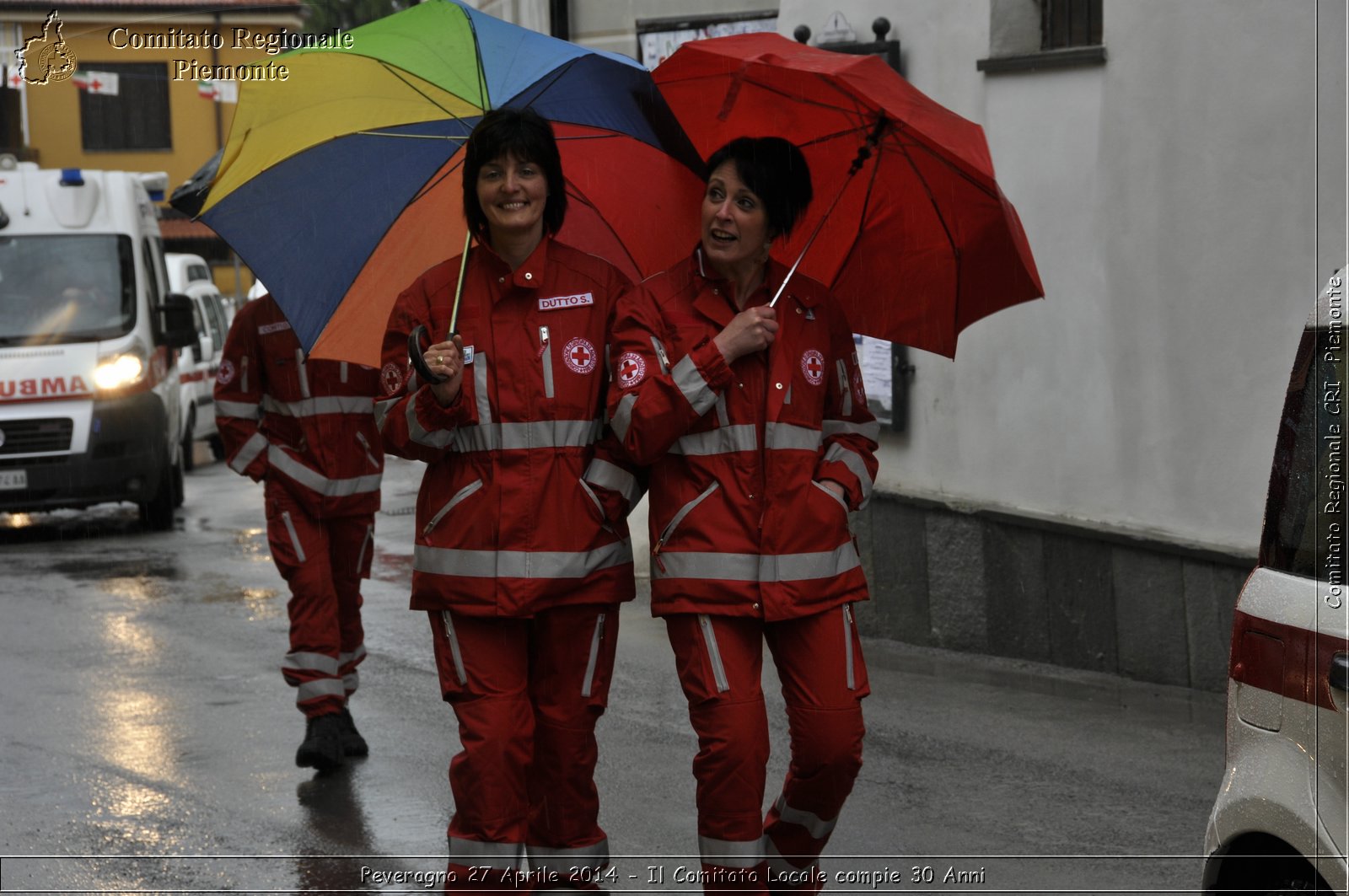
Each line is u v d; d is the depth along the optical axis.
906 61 11.41
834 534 5.23
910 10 11.34
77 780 7.70
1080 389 10.16
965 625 10.90
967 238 5.46
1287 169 8.91
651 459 5.06
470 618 5.30
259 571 14.44
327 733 7.78
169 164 41.44
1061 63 10.19
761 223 5.16
